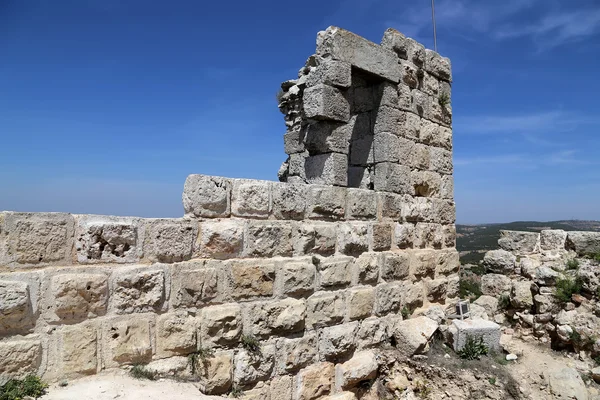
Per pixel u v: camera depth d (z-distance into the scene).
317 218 7.58
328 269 7.55
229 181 6.45
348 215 8.12
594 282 9.55
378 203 8.72
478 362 8.57
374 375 8.19
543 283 10.08
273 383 6.75
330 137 7.96
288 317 6.89
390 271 8.75
